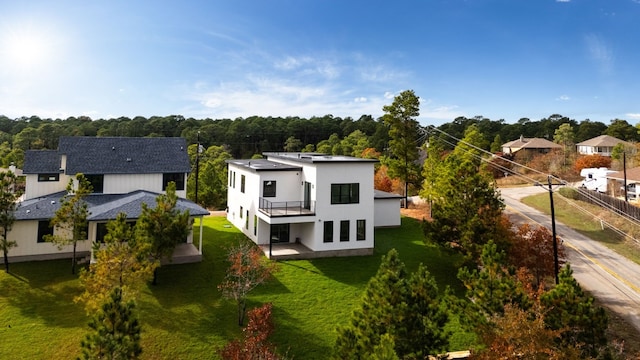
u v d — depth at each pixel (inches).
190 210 1007.0
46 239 850.8
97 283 644.7
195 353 655.1
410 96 1658.5
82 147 1182.3
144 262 692.7
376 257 1093.1
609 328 756.0
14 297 788.6
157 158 1237.7
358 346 486.3
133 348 463.2
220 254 1039.0
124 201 1027.3
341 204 1080.8
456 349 703.7
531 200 1845.5
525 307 561.3
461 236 935.0
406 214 1628.9
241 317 738.8
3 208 858.1
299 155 1456.7
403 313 507.8
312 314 781.9
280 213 1048.8
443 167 1417.3
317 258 1062.4
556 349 514.6
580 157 2783.0
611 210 1432.1
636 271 1028.5
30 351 636.7
